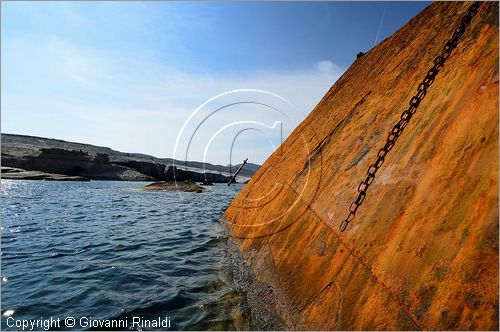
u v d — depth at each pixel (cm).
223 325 356
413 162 258
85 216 1287
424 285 185
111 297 450
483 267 160
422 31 455
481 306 152
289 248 375
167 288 481
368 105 448
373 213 268
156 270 573
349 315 225
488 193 177
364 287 229
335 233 302
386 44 607
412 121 300
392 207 250
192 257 658
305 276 308
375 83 493
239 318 366
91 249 738
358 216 284
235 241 636
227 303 410
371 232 256
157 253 695
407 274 200
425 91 313
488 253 161
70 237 877
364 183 307
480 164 193
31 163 5081
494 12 282
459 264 172
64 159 5412
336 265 273
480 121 213
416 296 186
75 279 528
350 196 315
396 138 307
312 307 269
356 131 416
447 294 170
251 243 516
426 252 196
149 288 483
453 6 397
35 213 1337
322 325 244
